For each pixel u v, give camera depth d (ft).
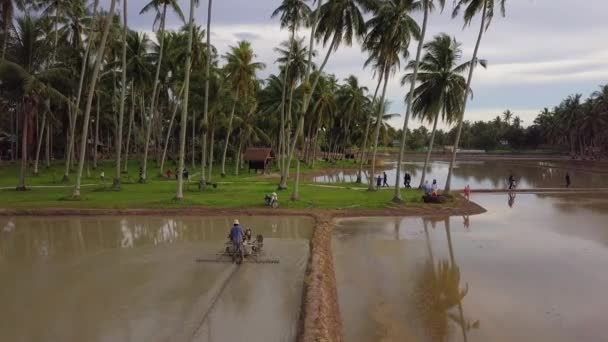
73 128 130.11
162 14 123.95
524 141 455.22
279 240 61.82
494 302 39.55
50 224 72.02
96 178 141.08
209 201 90.12
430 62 116.57
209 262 49.73
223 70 137.59
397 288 43.06
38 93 101.45
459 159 381.19
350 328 33.65
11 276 44.34
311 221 76.74
